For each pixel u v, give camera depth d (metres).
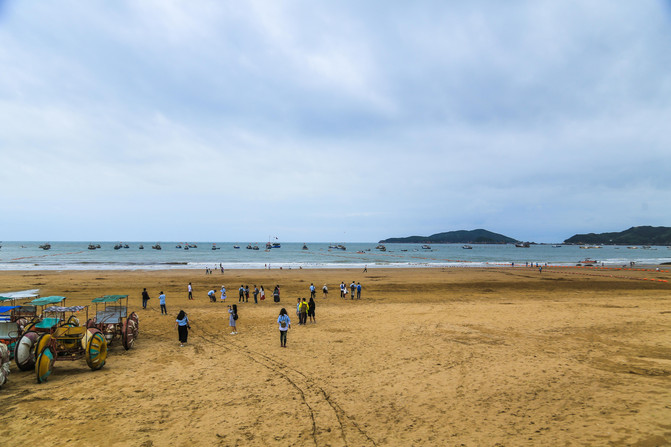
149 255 116.88
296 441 7.11
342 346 14.55
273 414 8.36
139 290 34.47
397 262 91.88
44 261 81.06
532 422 7.62
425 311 23.09
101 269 60.09
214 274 53.00
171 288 36.66
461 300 29.02
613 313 21.44
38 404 8.84
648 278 49.34
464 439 7.01
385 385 10.17
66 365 12.14
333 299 30.39
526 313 21.77
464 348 13.98
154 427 7.69
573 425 7.35
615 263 93.56
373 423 7.86
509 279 48.28
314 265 77.62
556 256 144.88
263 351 13.90
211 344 15.03
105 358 11.88
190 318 21.14
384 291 35.94
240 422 7.95
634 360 12.06
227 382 10.52
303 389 9.95
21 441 7.04
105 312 14.57
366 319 20.58
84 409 8.58
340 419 8.09
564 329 17.16
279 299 28.69
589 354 12.88
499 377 10.63
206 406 8.82
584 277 51.25
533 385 9.89
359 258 111.88
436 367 11.70
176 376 11.04
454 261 100.00
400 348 14.12
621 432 6.88
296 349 14.16
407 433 7.36
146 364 12.27
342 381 10.55
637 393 8.98
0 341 11.98
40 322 12.04
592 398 8.79
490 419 7.88
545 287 39.00
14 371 11.38
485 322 19.16
